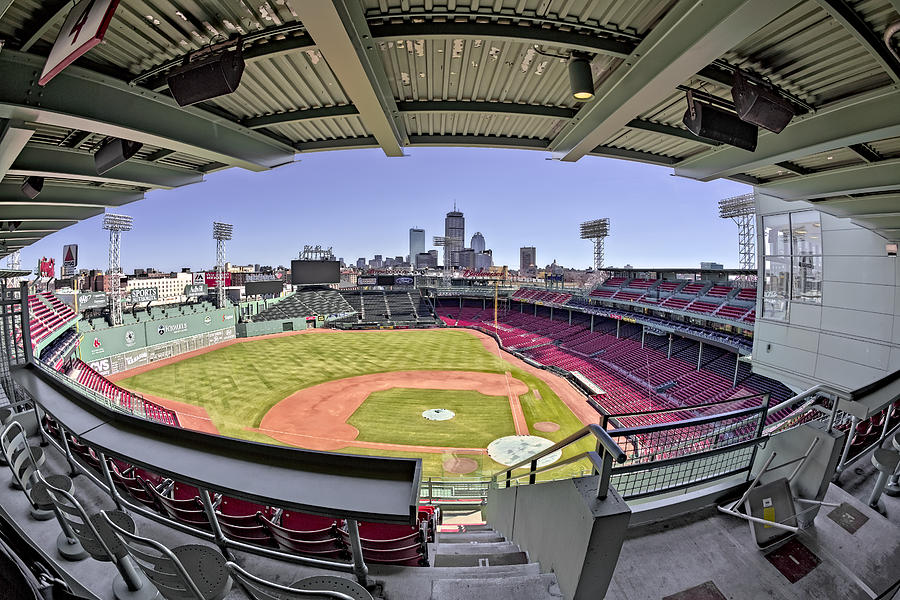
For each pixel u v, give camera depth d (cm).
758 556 311
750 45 417
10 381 684
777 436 370
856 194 753
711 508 364
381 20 398
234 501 536
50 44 401
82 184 859
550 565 273
